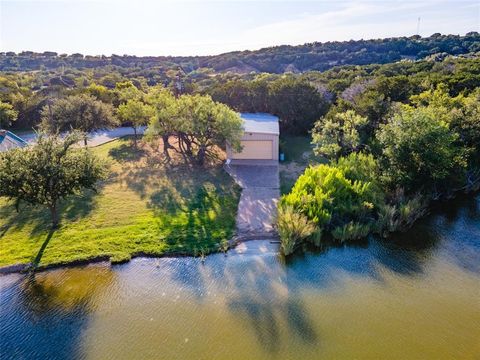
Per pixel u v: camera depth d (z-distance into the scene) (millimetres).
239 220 15891
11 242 14117
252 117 30188
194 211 16688
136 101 30422
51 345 9586
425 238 15016
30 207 17078
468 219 16719
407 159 17297
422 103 24422
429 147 16906
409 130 17328
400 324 10180
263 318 10445
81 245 13875
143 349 9359
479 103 20516
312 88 32188
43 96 39125
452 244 14578
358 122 20812
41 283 12023
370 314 10586
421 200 17359
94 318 10516
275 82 33938
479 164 19672
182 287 11867
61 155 14422
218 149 27297
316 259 13531
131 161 24641
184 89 42812
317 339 9617
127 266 12883
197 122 22656
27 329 10156
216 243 14172
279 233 14258
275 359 8977
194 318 10453
